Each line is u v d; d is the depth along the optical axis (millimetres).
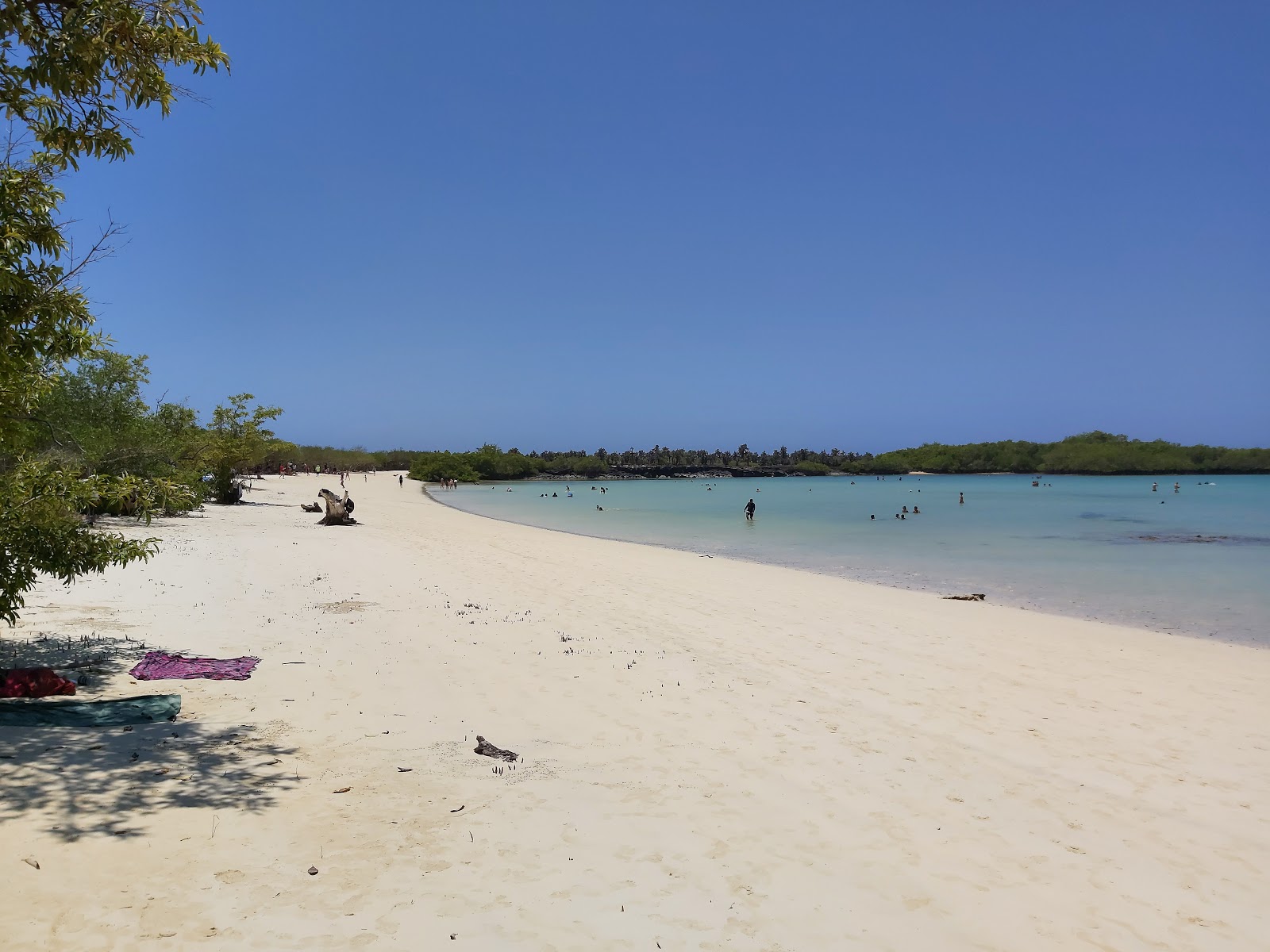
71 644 9141
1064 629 13297
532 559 22484
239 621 11141
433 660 9477
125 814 4809
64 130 5980
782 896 4391
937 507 57844
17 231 5863
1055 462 194250
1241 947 4102
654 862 4711
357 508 46969
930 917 4270
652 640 11250
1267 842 5371
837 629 12633
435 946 3703
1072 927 4250
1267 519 43438
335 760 6078
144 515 7660
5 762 5453
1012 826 5500
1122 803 5977
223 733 6492
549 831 5047
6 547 6809
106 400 25672
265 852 4504
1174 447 188125
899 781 6242
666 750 6738
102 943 3516
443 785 5711
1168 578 20344
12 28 5457
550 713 7652
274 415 39219
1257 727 7965
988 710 8336
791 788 6016
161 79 5969
